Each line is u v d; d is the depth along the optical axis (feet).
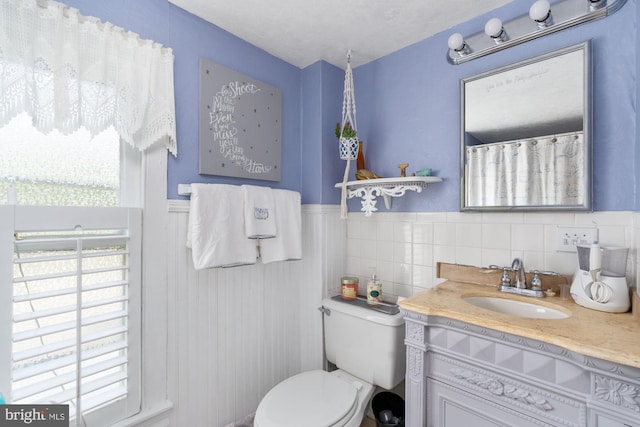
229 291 4.99
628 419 2.34
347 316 5.18
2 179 3.15
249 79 5.25
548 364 2.77
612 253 3.39
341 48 5.51
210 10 4.49
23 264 3.20
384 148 5.74
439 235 5.00
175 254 4.34
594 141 3.71
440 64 5.03
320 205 5.80
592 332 2.74
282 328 5.77
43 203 3.39
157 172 4.17
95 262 3.72
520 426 2.94
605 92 3.65
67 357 3.35
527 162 4.13
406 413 3.76
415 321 3.62
